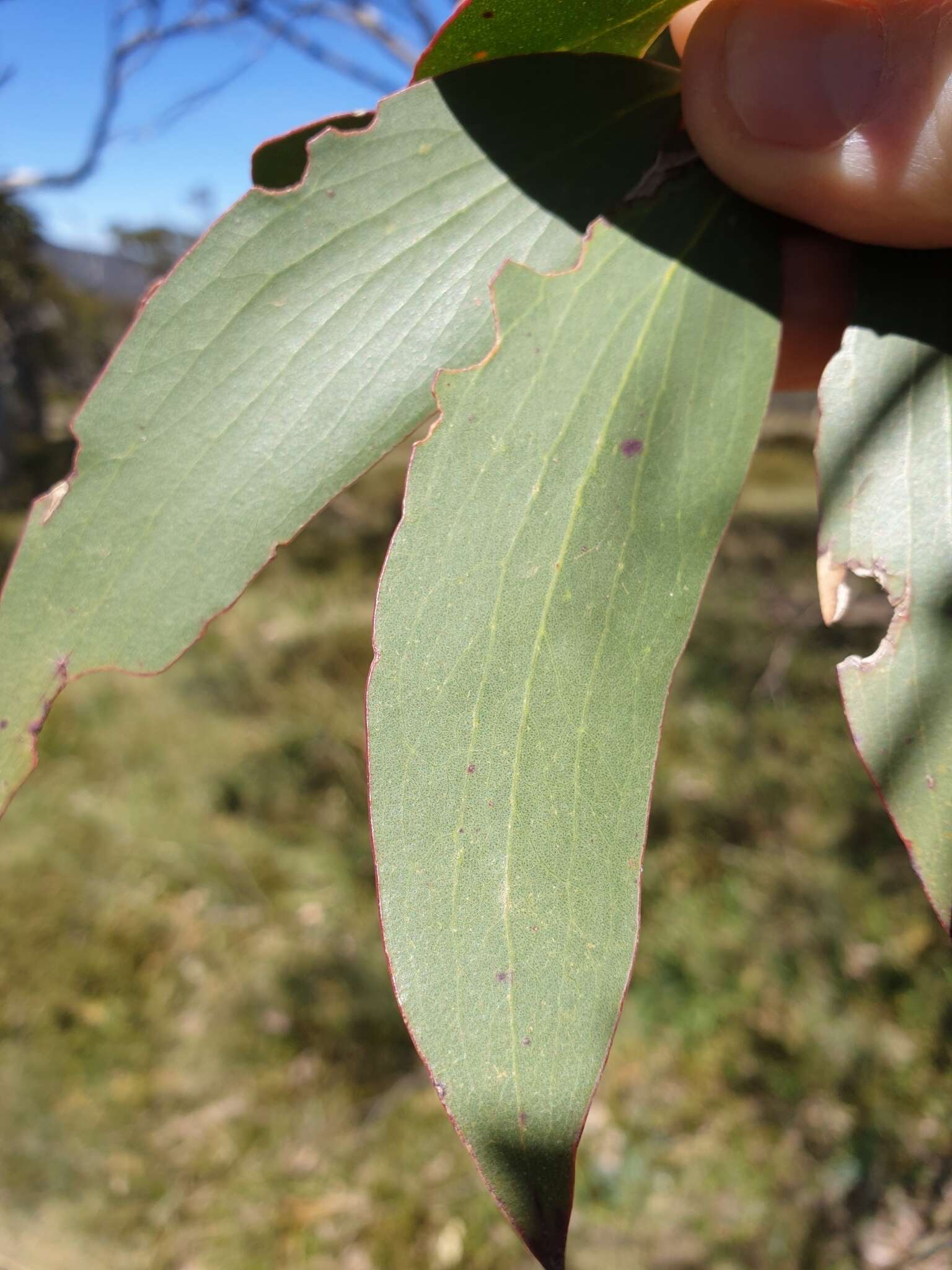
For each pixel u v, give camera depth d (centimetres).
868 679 9
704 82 11
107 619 10
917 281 10
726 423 10
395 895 8
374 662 9
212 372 10
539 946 8
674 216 11
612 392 10
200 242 10
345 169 11
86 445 10
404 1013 8
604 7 10
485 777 9
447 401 9
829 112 10
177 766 75
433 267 10
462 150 11
